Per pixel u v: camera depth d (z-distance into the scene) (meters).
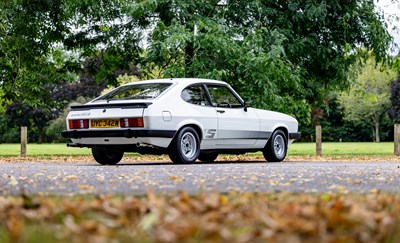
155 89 11.95
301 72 20.58
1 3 20.55
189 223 3.61
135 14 19.36
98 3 20.41
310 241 3.12
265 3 21.16
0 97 24.86
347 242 3.15
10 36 21.16
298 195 5.28
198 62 19.05
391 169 10.24
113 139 11.51
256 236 3.26
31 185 6.63
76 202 4.52
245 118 13.02
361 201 4.82
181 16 19.95
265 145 13.65
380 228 3.53
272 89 19.27
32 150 31.34
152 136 11.25
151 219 3.57
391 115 61.44
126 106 11.37
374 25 21.33
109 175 8.25
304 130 63.00
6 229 3.38
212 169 9.77
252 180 7.30
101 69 23.03
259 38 19.47
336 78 22.06
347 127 66.06
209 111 12.31
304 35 21.50
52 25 21.91
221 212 4.12
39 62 22.91
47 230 3.31
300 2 20.80
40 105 23.72
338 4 21.02
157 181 7.14
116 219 3.92
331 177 7.95
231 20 21.02
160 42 18.59
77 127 11.91
